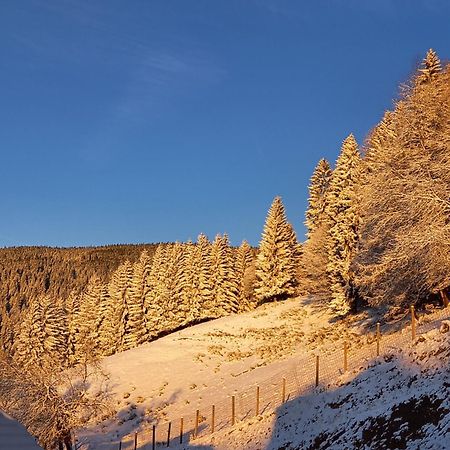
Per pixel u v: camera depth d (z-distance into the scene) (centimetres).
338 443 1842
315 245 5797
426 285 2831
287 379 3253
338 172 5238
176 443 3062
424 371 1936
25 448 790
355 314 4888
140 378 5000
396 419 1695
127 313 8169
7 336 11775
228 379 4316
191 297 8044
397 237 2588
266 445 2269
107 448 3450
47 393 2950
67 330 8725
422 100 2895
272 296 7556
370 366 2380
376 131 3909
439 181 2622
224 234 8369
